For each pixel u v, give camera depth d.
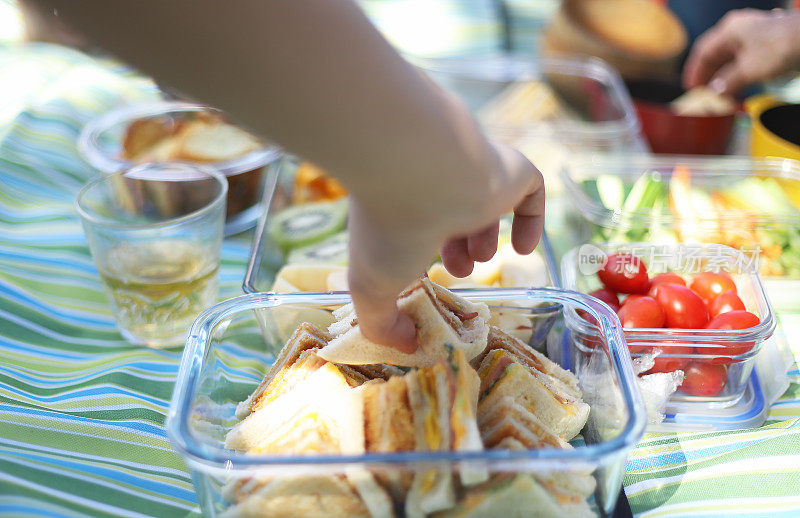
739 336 0.49
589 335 0.47
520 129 0.74
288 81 0.27
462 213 0.32
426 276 0.43
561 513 0.40
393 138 0.29
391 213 0.31
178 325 0.56
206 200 0.62
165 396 0.52
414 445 0.41
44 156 0.71
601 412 0.45
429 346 0.43
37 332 0.56
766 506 0.46
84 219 0.55
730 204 0.63
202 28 0.26
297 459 0.38
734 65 0.85
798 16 0.82
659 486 0.47
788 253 0.59
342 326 0.46
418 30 0.93
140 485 0.46
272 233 0.61
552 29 0.88
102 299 0.60
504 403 0.43
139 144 0.68
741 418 0.51
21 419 0.49
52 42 0.88
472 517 0.40
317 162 0.29
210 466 0.39
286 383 0.46
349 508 0.40
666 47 0.85
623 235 0.61
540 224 0.43
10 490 0.43
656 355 0.50
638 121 0.75
